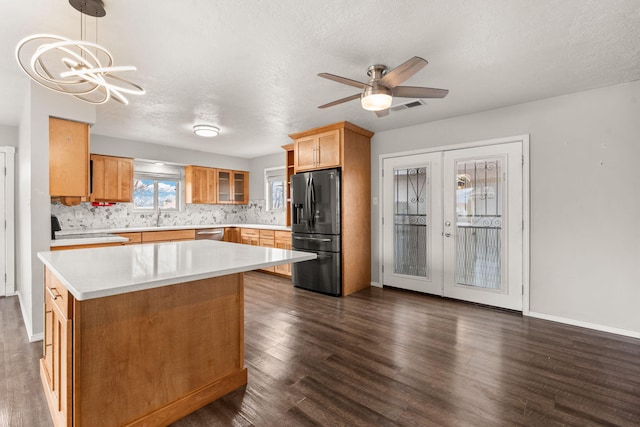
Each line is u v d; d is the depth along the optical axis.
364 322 3.13
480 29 1.98
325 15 1.83
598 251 2.94
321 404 1.83
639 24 1.92
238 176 6.79
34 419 1.69
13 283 4.05
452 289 3.88
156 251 2.20
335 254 4.04
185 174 6.02
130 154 5.02
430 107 3.44
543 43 2.14
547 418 1.70
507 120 3.42
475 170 3.67
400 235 4.34
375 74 2.51
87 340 1.41
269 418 1.71
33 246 2.67
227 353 1.95
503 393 1.93
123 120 3.95
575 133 3.04
